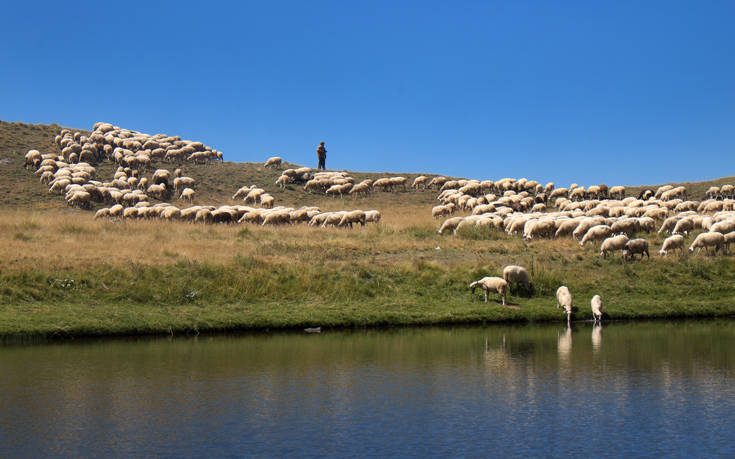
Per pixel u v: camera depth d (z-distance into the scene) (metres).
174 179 62.03
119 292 23.39
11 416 11.86
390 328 22.33
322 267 27.41
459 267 28.31
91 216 45.31
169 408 12.38
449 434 10.84
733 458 9.70
